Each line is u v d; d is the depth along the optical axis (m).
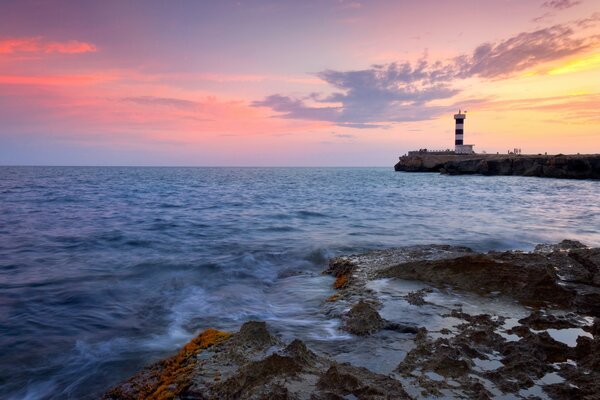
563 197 44.09
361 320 7.29
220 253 16.61
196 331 8.52
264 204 38.28
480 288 9.19
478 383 4.95
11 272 13.66
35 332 8.70
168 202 40.09
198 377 5.33
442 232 21.42
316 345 6.64
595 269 9.83
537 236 20.11
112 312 9.92
